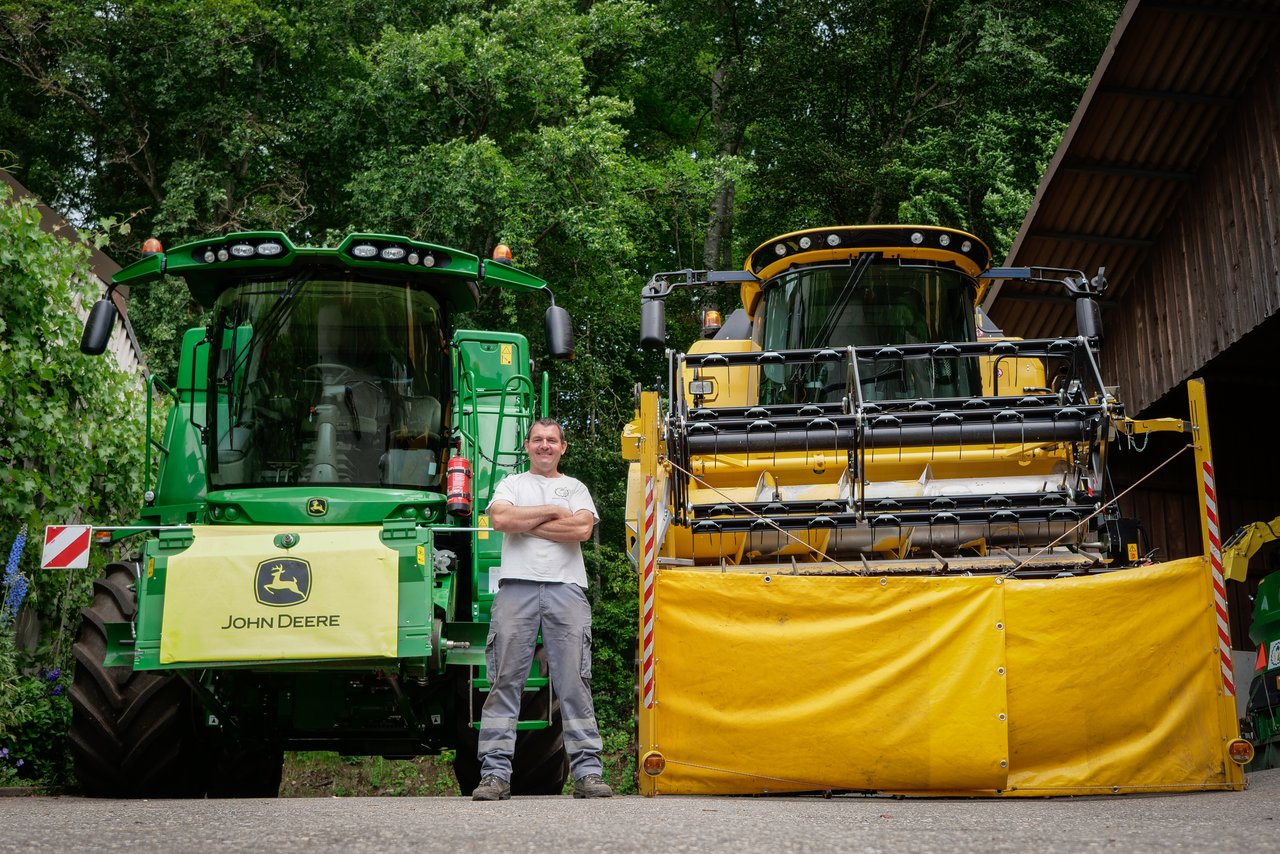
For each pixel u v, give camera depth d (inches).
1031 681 243.6
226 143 936.3
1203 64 486.3
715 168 962.7
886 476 312.8
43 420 396.5
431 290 313.6
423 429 306.7
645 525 264.7
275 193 1003.9
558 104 901.8
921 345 298.5
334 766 706.2
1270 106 477.1
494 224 834.8
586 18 944.3
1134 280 577.0
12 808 211.3
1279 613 403.2
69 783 370.6
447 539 311.1
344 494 294.0
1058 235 557.6
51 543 269.7
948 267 370.6
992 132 951.0
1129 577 247.9
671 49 1212.5
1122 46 478.6
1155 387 559.5
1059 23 1053.2
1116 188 535.5
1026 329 615.8
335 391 302.0
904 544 291.6
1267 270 472.4
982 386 367.6
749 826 162.9
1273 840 141.4
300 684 298.7
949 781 240.8
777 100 1159.6
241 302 305.0
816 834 151.3
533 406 357.4
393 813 187.6
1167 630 247.4
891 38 1163.9
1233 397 611.5
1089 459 291.7
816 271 370.3
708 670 248.2
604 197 858.8
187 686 284.4
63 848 134.9
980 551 293.4
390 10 957.2
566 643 245.0
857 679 244.8
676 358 302.2
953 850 134.0
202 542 270.5
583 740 244.4
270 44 1013.8
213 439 299.9
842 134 1161.4
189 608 263.7
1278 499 618.5
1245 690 483.8
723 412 291.6
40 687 377.1
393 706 306.0
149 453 308.3
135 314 876.0
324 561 267.1
